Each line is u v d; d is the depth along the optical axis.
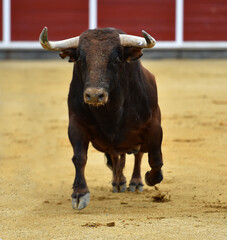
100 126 11.91
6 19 42.47
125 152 12.87
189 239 9.35
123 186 14.12
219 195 13.20
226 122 22.95
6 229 10.40
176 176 15.23
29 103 27.58
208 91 29.94
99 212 11.57
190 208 11.82
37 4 42.44
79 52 11.15
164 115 24.28
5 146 19.38
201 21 42.75
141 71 12.28
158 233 9.67
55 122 23.48
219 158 17.33
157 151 12.60
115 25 42.31
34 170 16.23
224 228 9.95
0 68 38.19
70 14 42.31
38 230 10.23
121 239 9.39
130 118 11.98
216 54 43.22
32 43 42.66
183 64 39.62
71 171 16.27
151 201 12.77
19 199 12.99
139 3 42.25
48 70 37.28
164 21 42.50
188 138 20.16
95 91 10.52
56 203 12.59
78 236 9.64
